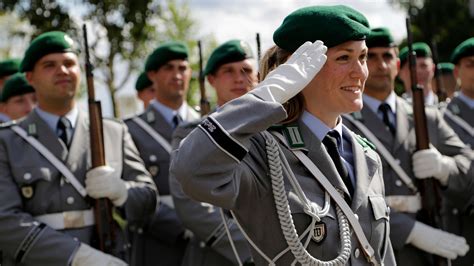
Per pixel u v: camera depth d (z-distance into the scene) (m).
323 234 2.58
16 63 8.02
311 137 2.67
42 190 4.45
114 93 15.00
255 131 2.38
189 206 4.58
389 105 4.96
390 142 4.86
